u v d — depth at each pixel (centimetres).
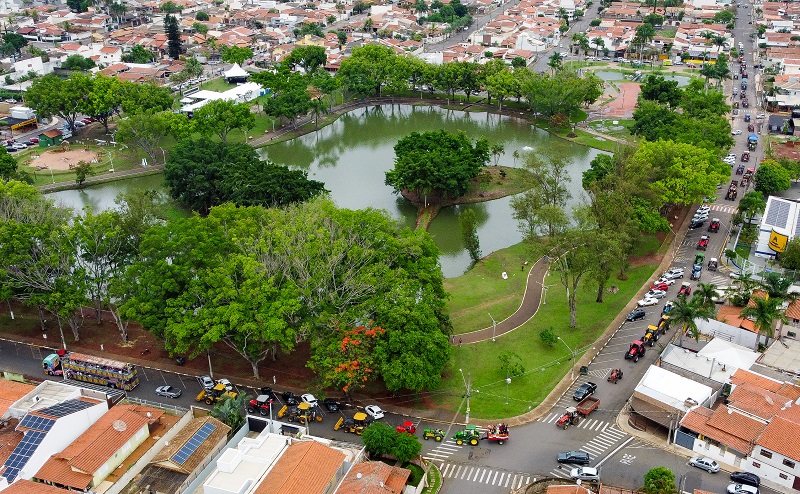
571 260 16388
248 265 14538
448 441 13312
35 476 11631
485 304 18012
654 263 19888
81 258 16688
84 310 17825
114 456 12069
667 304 17325
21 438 12200
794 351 15238
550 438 13338
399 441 12444
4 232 15725
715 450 12625
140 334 16762
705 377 14350
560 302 18075
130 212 17450
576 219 17825
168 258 16250
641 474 12319
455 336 16538
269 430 13025
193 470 11844
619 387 14738
